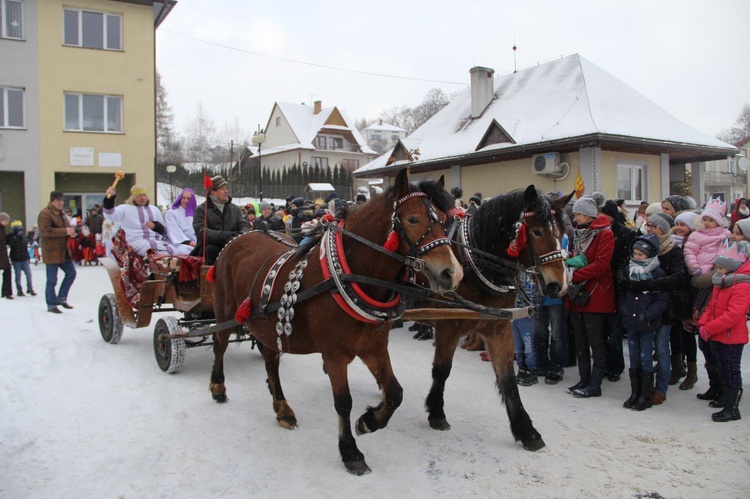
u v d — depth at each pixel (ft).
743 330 15.38
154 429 15.02
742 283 15.11
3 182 67.05
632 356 16.85
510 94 60.13
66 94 66.69
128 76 68.74
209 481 12.16
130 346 23.86
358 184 127.75
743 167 51.13
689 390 18.70
